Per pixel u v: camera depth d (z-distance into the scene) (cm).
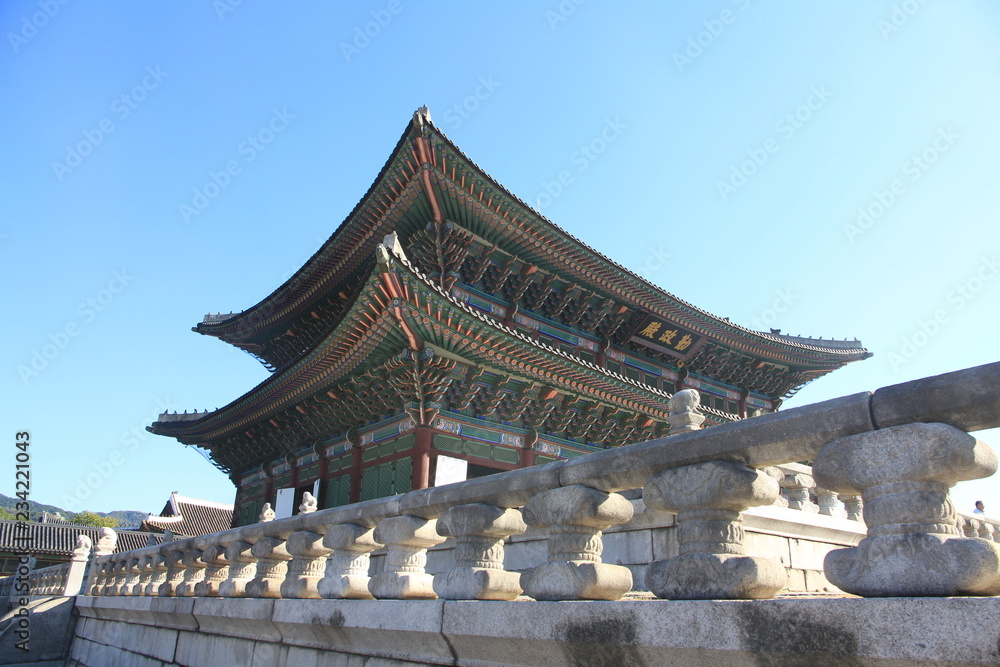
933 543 380
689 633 457
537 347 2322
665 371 3806
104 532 2230
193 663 1184
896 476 402
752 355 4034
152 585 1565
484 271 2916
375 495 2478
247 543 1169
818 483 446
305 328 3562
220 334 3772
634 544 1006
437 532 773
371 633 746
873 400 423
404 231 2781
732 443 493
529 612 569
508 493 668
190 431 3559
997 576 365
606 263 3042
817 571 1130
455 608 644
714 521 508
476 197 2588
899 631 363
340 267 3045
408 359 2228
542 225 2772
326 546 898
